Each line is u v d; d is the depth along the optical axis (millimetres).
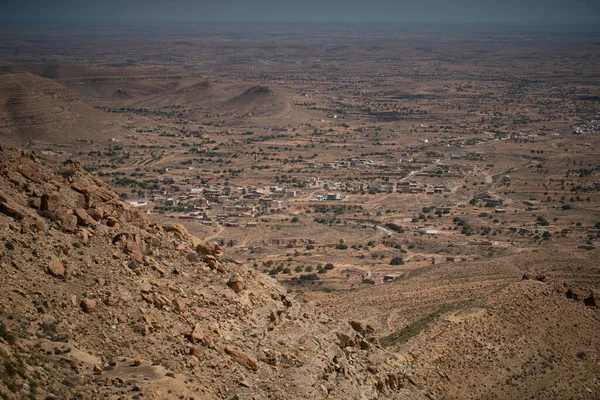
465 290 118688
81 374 40719
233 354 49156
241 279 57812
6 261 45500
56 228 51250
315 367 53344
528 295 107625
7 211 49281
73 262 49281
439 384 83250
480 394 85500
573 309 107688
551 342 99375
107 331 45531
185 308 51406
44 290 45406
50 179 55812
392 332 100688
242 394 45719
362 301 117312
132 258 53406
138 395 40375
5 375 37219
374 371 62812
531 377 90812
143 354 45219
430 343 91062
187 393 42312
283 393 48250
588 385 92250
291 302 61500
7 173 53031
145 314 48344
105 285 49000
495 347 94562
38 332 42250
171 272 55375
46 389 38156
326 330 61781
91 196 57281
